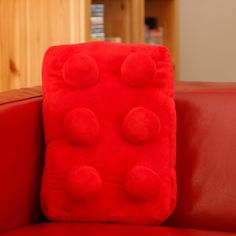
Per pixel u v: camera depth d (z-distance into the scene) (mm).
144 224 937
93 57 993
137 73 957
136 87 969
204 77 2943
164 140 956
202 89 1069
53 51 1021
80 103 970
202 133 1010
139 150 947
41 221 1003
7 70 1619
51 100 981
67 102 972
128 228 894
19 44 1597
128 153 945
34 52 1580
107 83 975
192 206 982
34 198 995
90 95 971
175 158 985
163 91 974
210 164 990
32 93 1056
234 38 2932
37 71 1582
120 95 967
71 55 1003
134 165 939
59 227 898
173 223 990
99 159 949
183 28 2867
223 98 1025
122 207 937
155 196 932
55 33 1553
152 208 932
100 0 2006
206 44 2916
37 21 1569
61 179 955
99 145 955
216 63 2947
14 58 1607
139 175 922
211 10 2893
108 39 1927
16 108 944
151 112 953
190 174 996
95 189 929
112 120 963
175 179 963
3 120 908
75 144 956
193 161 1000
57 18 1548
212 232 892
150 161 944
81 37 1531
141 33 2051
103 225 916
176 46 2404
